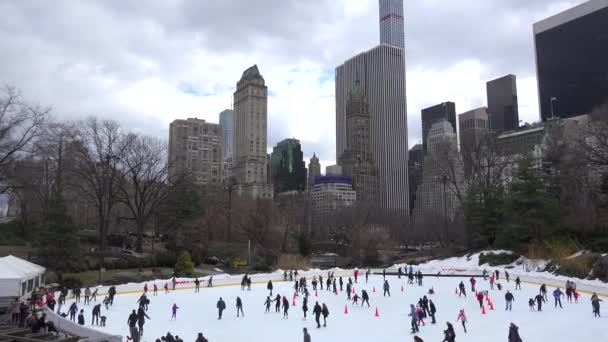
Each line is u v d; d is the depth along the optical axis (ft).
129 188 288.51
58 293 150.30
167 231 264.93
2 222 280.72
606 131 224.12
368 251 297.74
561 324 108.47
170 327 108.99
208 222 288.71
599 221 212.84
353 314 125.59
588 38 633.20
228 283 198.59
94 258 218.79
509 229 232.53
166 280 182.80
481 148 288.92
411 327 107.65
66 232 191.21
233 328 108.06
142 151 260.01
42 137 197.47
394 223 417.08
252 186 644.69
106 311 129.70
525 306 134.51
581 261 185.47
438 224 385.50
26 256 198.39
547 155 259.80
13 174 190.60
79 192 252.21
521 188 229.86
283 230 312.91
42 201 236.63
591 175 250.57
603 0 619.67
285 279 213.05
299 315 124.67
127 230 332.60
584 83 633.20
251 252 264.31
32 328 89.10
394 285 194.08
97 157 237.66
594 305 117.29
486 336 97.30
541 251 213.87
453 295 159.74
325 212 518.78
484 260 237.25
